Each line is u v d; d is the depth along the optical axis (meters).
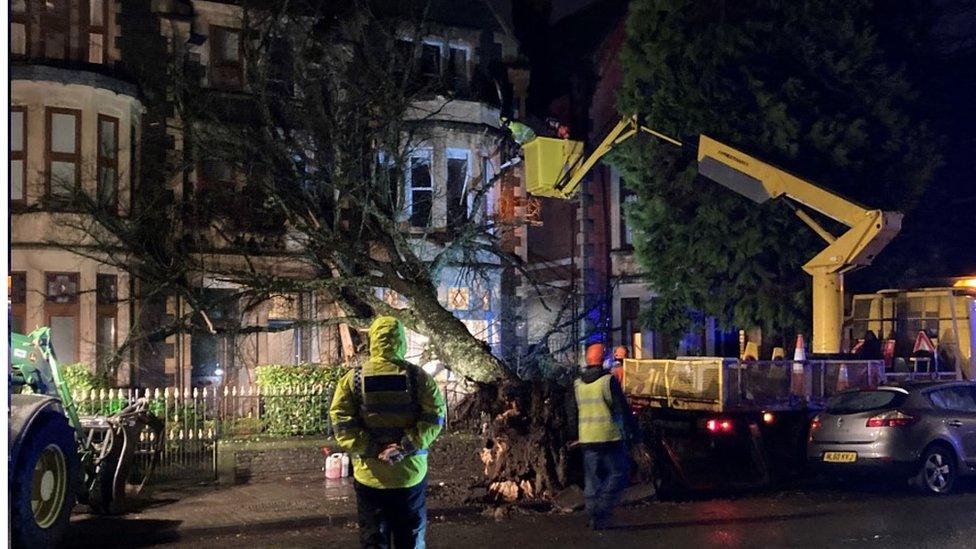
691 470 13.74
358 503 5.97
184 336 19.00
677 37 19.34
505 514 10.86
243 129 16.25
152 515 10.53
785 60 19.00
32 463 8.25
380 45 19.86
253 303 16.81
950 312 16.02
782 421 14.00
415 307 14.68
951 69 22.44
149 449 12.63
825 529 10.00
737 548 9.02
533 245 27.52
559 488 11.46
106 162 18.19
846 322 17.42
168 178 18.25
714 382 13.72
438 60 21.95
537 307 26.88
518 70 23.50
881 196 18.88
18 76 17.41
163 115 19.03
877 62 19.31
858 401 13.20
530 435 11.60
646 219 19.58
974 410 13.08
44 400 8.59
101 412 13.05
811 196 14.51
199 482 12.71
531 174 17.14
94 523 10.12
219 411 14.92
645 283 22.05
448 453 14.21
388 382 5.89
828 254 14.35
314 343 20.11
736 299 19.11
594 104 26.25
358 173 15.25
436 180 21.11
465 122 21.67
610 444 9.85
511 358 20.47
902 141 18.97
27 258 17.30
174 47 19.34
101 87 17.98
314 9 18.12
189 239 18.39
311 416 14.62
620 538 9.55
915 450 12.48
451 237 20.03
